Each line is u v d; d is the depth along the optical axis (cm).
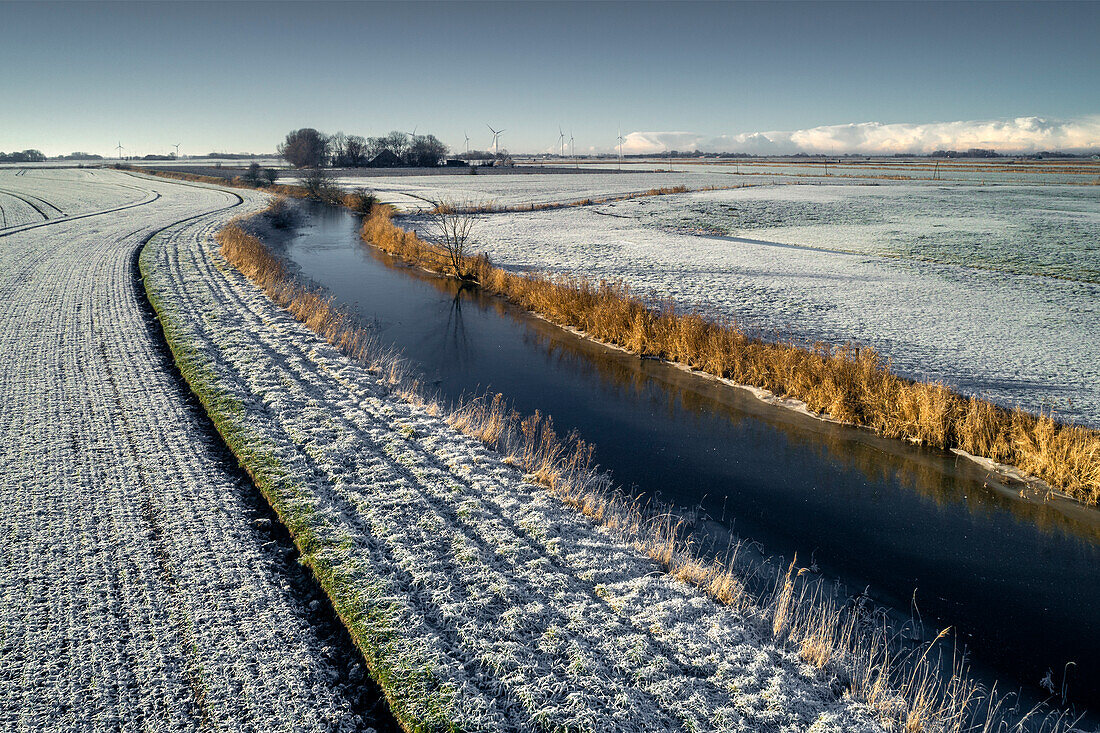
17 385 1061
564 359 1537
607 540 714
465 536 671
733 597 635
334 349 1359
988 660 610
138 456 821
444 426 999
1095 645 631
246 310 1639
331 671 493
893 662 595
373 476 791
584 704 461
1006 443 1013
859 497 907
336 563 612
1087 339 1500
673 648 534
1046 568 751
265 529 682
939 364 1338
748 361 1395
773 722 465
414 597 571
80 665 477
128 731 425
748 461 1014
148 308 1638
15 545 621
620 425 1148
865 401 1166
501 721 446
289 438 890
